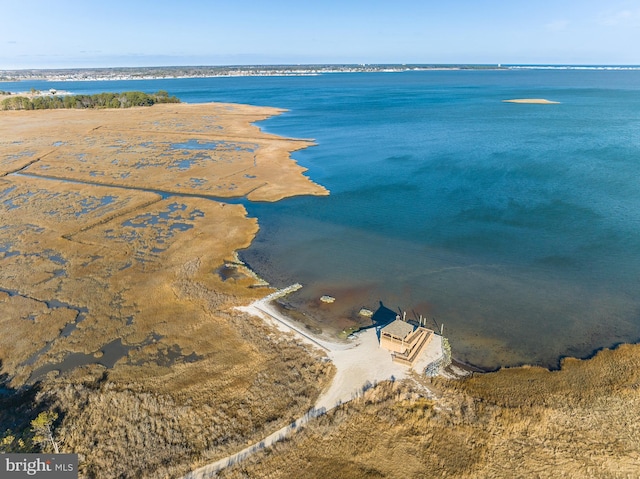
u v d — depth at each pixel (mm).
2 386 27422
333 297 37094
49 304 36250
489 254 44375
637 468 21000
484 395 25812
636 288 37625
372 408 24953
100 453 22516
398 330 29625
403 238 48562
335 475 21250
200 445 22844
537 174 69250
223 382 27109
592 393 25844
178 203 60438
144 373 28062
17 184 70125
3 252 45719
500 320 33750
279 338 31344
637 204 55781
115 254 45000
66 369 28766
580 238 47219
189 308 35219
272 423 23844
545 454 21906
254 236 49719
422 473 21203
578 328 32688
